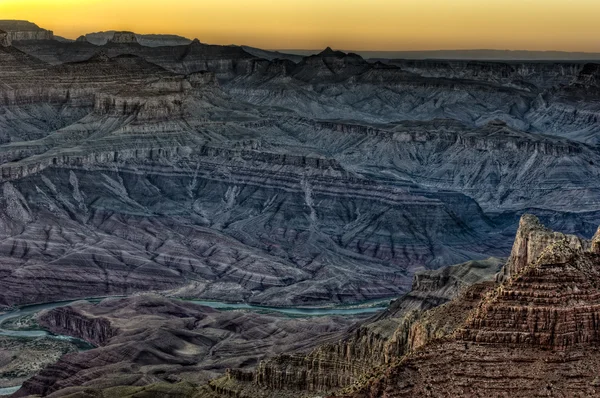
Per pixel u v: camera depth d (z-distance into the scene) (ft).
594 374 509.76
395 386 525.34
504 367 519.19
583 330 522.47
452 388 517.14
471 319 543.80
